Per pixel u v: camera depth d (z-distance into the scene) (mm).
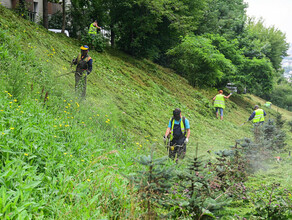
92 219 3338
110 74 14477
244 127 18672
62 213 3250
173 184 4125
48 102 7078
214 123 16516
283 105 55906
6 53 8516
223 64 22797
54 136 5082
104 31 21984
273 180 7074
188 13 22672
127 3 18578
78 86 9281
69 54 13492
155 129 11133
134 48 20750
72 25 20609
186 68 23172
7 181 3473
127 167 5344
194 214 3680
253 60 30922
